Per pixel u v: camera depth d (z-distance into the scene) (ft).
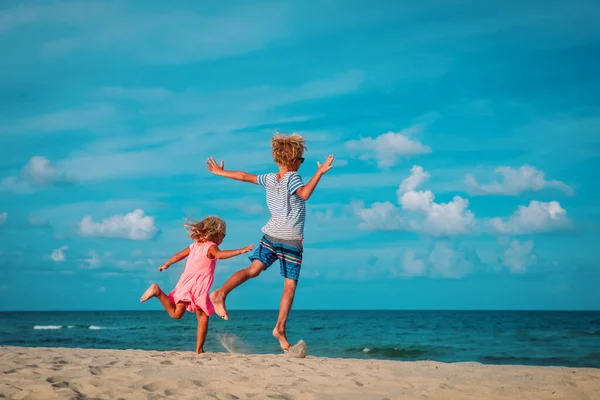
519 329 104.06
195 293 17.11
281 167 17.21
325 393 10.88
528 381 12.96
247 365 14.15
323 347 56.44
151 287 16.70
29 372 12.39
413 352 51.08
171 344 59.06
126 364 13.93
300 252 16.76
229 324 132.36
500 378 13.38
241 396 10.48
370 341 66.64
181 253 18.11
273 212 16.90
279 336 16.89
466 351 51.80
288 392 10.82
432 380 12.73
